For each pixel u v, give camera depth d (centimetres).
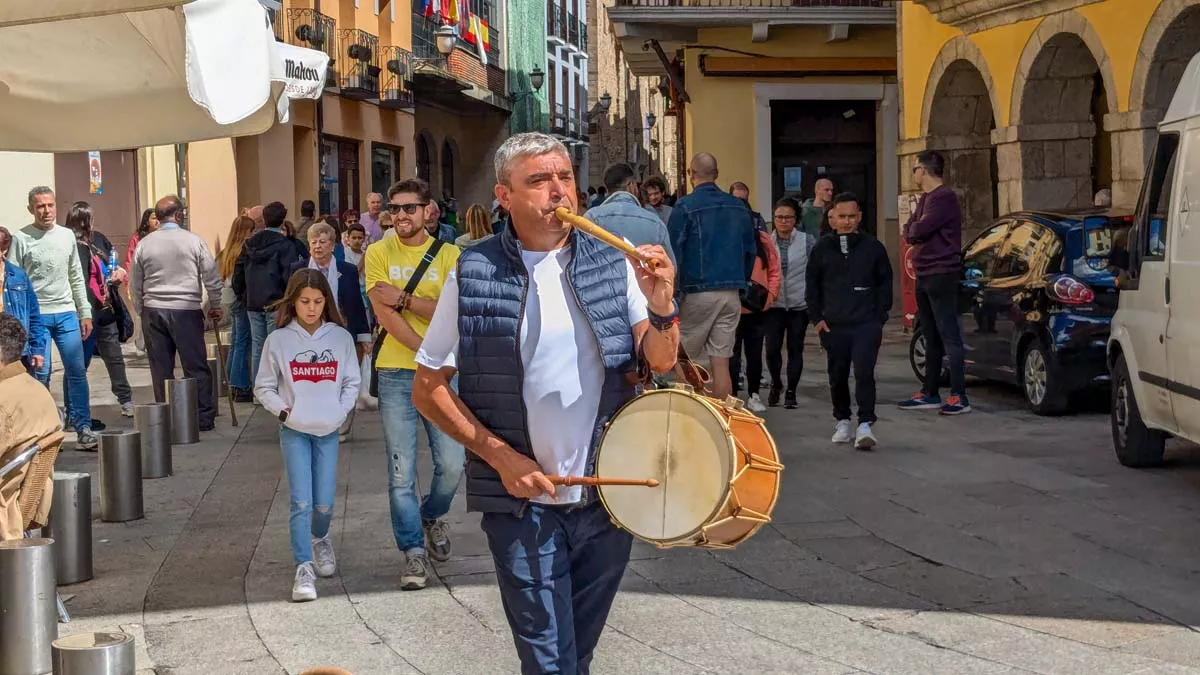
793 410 1323
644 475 396
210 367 1421
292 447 715
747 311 1293
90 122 825
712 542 394
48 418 656
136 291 1295
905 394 1422
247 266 1398
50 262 1169
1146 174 972
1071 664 575
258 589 726
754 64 2423
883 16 2309
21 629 586
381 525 866
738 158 2470
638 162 6812
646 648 609
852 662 584
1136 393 960
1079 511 850
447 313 420
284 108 834
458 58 4175
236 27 661
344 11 3222
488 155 4981
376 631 647
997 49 1816
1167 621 630
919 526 822
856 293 1075
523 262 416
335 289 1170
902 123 2156
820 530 818
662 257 400
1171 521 819
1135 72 1484
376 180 3581
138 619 677
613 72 6794
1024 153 1761
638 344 419
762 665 583
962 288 1387
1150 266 944
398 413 707
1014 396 1385
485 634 639
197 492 997
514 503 412
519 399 412
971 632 621
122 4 562
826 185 1583
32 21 563
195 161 2394
